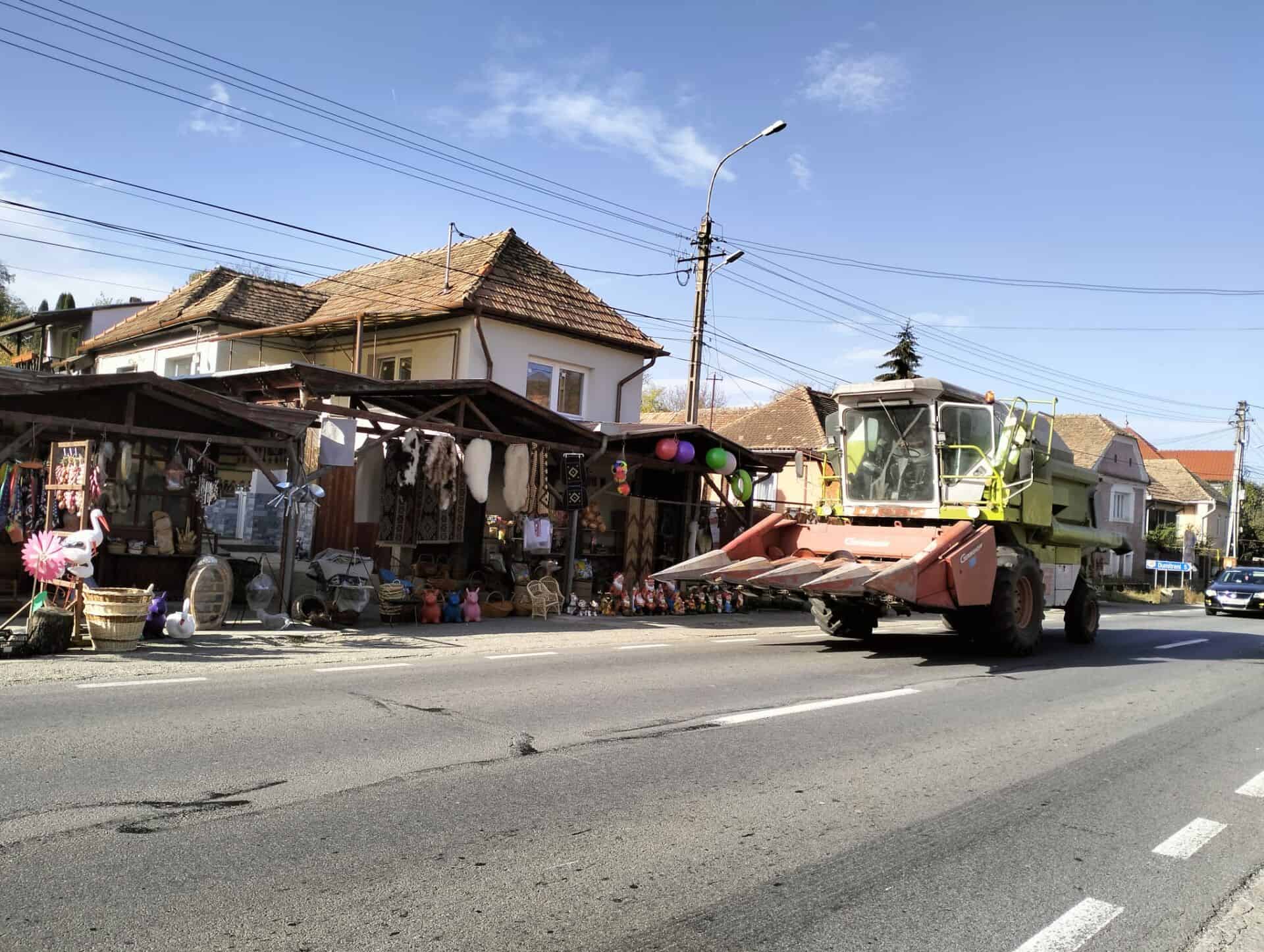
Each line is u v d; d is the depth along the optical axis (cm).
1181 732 801
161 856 401
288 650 1010
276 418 1180
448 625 1322
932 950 354
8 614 1093
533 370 1928
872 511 1302
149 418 1256
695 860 431
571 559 1580
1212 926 391
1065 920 388
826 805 529
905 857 453
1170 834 513
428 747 603
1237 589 2606
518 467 1461
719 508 1917
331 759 561
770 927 365
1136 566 4359
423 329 1873
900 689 948
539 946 337
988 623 1209
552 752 609
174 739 589
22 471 1152
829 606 1340
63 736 583
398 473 1401
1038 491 1304
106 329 2739
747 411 3634
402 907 363
